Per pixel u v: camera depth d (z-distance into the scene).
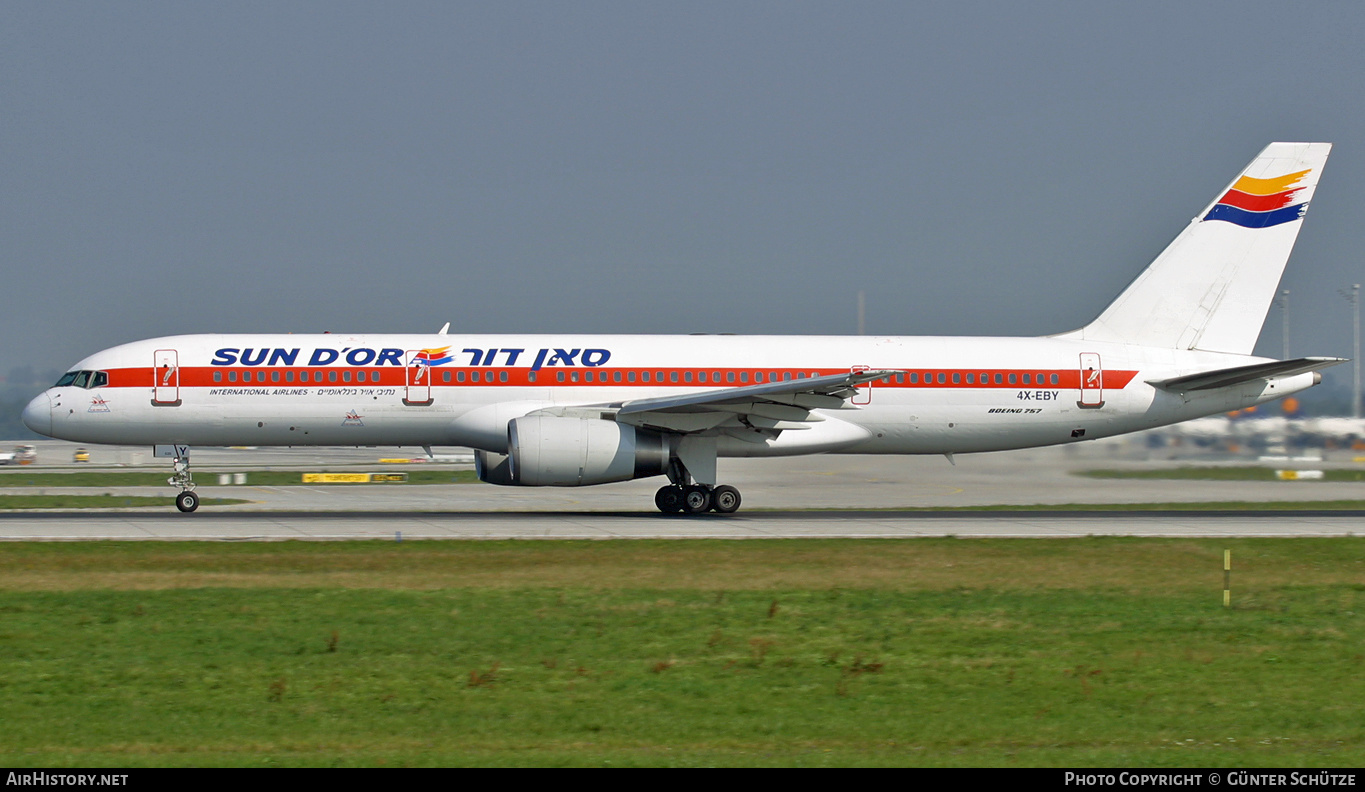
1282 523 139.62
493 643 70.50
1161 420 162.25
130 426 142.88
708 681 62.50
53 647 68.38
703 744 51.91
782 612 80.81
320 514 146.50
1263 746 52.53
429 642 70.50
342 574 94.50
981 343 159.75
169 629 73.19
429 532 122.88
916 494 191.25
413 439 148.88
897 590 89.88
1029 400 157.38
